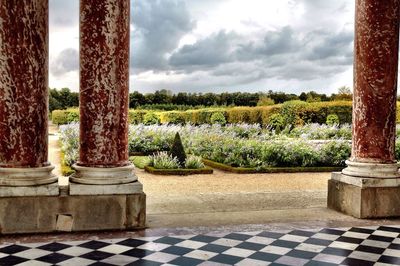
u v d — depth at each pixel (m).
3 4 7.61
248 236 7.92
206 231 8.20
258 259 6.76
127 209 8.18
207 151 20.89
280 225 8.70
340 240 7.75
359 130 9.65
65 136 24.33
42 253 6.85
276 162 17.69
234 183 14.20
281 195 12.05
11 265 6.33
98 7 8.05
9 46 7.64
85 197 7.99
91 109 8.16
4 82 7.70
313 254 7.01
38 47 7.82
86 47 8.12
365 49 9.45
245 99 74.50
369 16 9.34
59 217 7.92
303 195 12.06
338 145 18.27
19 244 7.25
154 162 16.97
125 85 8.37
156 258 6.72
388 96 9.48
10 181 7.76
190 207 10.43
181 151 17.38
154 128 25.06
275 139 22.77
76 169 8.23
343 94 56.28
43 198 7.84
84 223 8.02
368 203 9.27
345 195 9.72
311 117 36.47
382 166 9.45
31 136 7.86
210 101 75.00
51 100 73.12
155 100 74.19
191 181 14.55
